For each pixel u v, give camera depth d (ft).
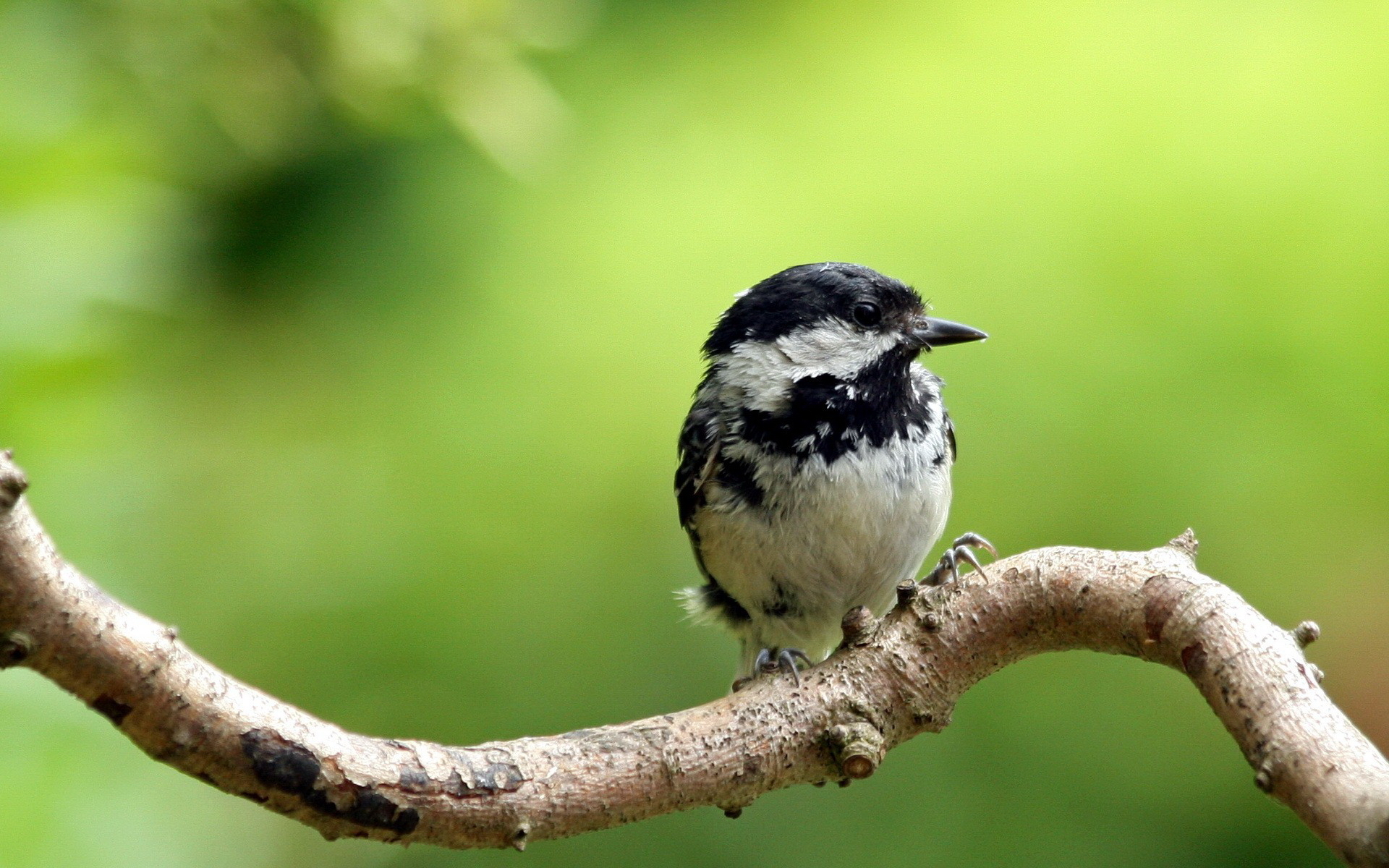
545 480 40.09
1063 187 37.93
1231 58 38.65
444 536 39.88
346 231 44.06
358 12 30.60
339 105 32.86
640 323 40.63
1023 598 16.24
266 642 39.32
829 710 16.47
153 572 24.94
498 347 41.88
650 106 44.01
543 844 37.40
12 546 12.09
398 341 43.06
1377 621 33.35
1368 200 35.76
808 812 36.11
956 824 34.94
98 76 28.68
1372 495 34.12
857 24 43.73
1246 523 34.37
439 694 38.65
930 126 40.40
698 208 41.57
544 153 37.99
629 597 38.75
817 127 41.91
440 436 41.09
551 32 33.45
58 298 22.18
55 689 20.71
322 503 41.09
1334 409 34.58
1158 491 34.68
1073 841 34.35
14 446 21.71
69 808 20.43
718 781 16.03
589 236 42.32
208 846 24.53
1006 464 35.45
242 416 42.86
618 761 15.60
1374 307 34.76
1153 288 36.22
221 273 43.70
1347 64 37.58
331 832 14.29
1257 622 14.26
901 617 16.90
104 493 23.07
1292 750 12.94
